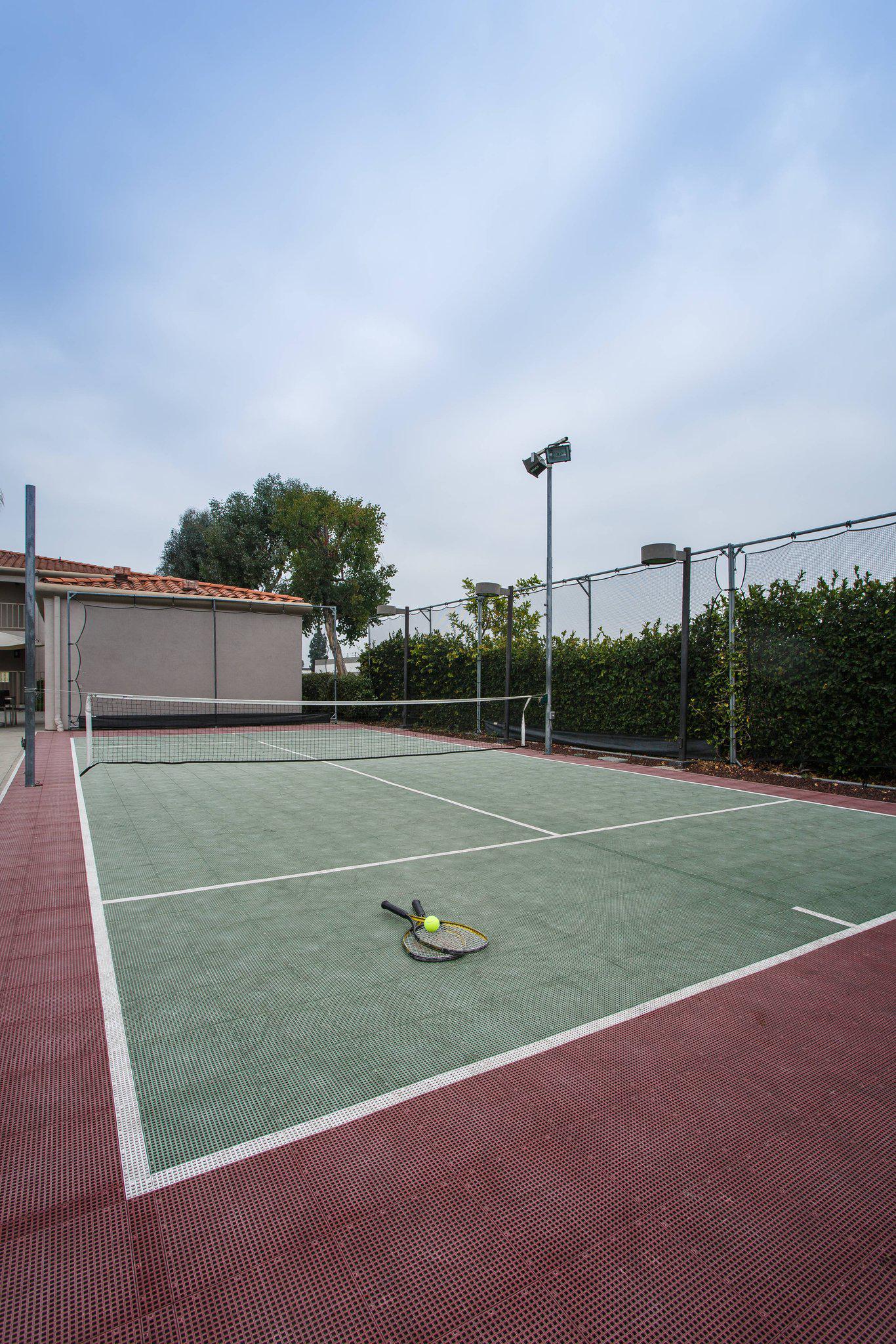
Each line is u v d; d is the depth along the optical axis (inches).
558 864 213.5
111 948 146.8
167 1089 97.7
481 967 138.8
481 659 660.1
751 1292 66.3
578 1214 75.5
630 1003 124.8
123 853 221.5
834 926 163.8
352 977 133.9
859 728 361.7
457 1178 80.8
